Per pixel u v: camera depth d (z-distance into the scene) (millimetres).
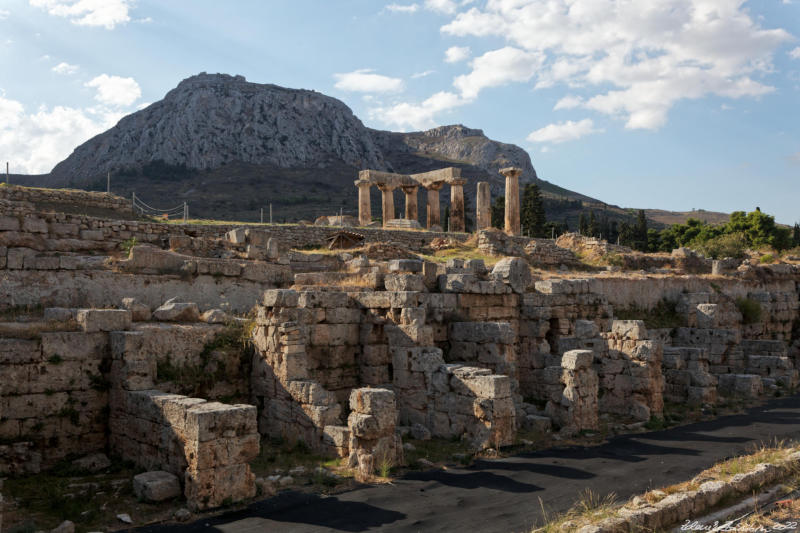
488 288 25188
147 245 26938
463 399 18469
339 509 12695
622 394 23516
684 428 21312
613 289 35219
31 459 14727
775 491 13891
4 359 14773
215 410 12984
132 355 15805
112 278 22094
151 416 14406
